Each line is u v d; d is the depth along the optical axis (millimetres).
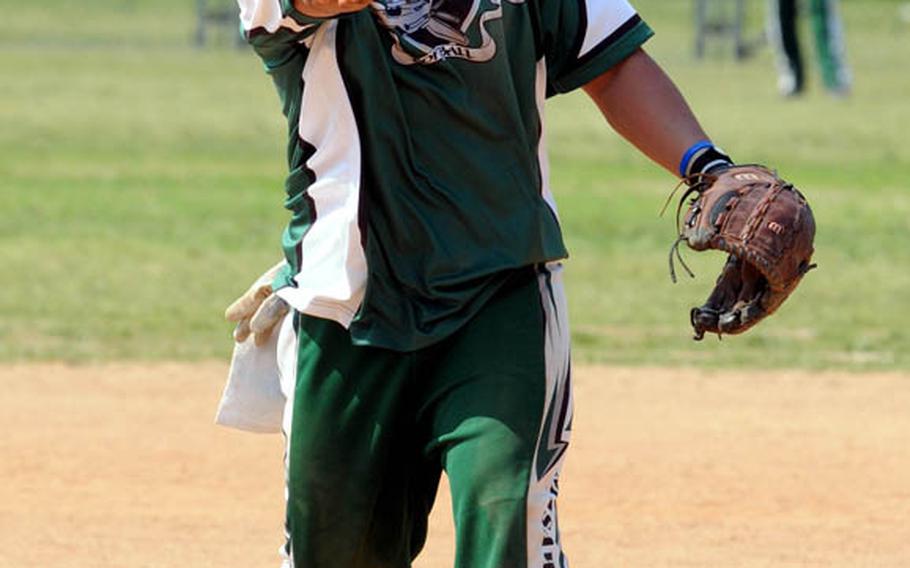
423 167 12523
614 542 21172
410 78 12359
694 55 121500
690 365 32125
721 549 20953
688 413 28297
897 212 53406
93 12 142625
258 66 105562
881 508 22938
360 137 12438
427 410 12641
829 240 47594
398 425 12820
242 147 67688
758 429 27266
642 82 13148
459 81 12398
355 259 12438
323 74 12344
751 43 121625
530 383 12352
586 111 86438
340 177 12492
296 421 12906
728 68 114062
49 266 41375
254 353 14039
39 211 50031
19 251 43375
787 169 64375
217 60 109062
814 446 26250
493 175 12539
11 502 22641
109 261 42250
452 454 12320
